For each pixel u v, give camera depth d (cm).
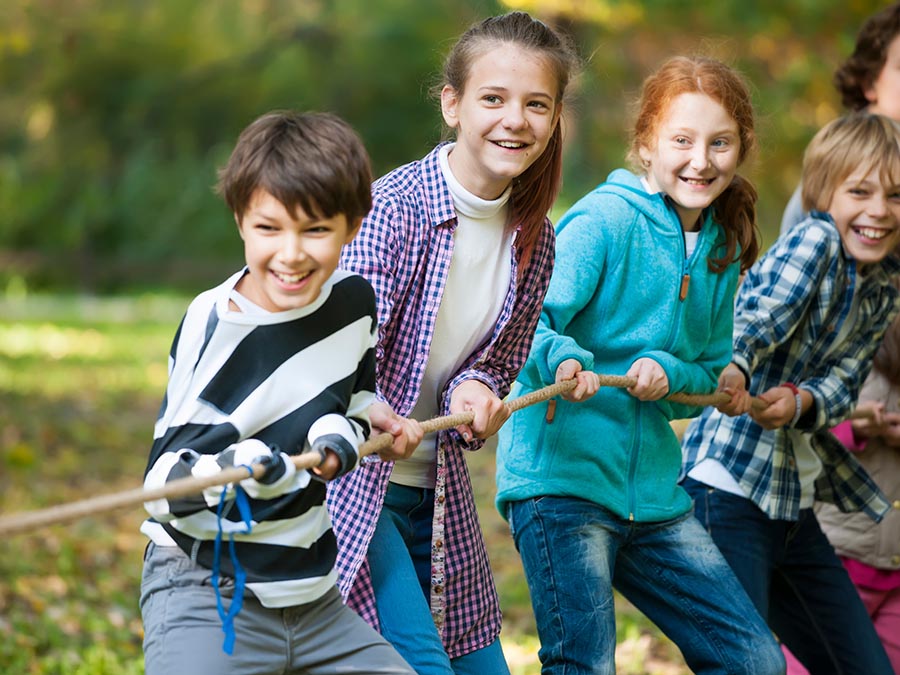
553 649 440
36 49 2627
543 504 451
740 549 497
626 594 472
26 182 3147
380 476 403
